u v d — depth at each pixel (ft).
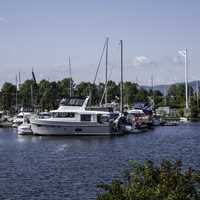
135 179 47.29
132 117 333.62
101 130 265.95
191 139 257.14
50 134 263.08
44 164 148.46
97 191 102.42
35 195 99.19
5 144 224.94
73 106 265.13
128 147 208.23
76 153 183.32
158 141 241.55
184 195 43.75
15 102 513.04
